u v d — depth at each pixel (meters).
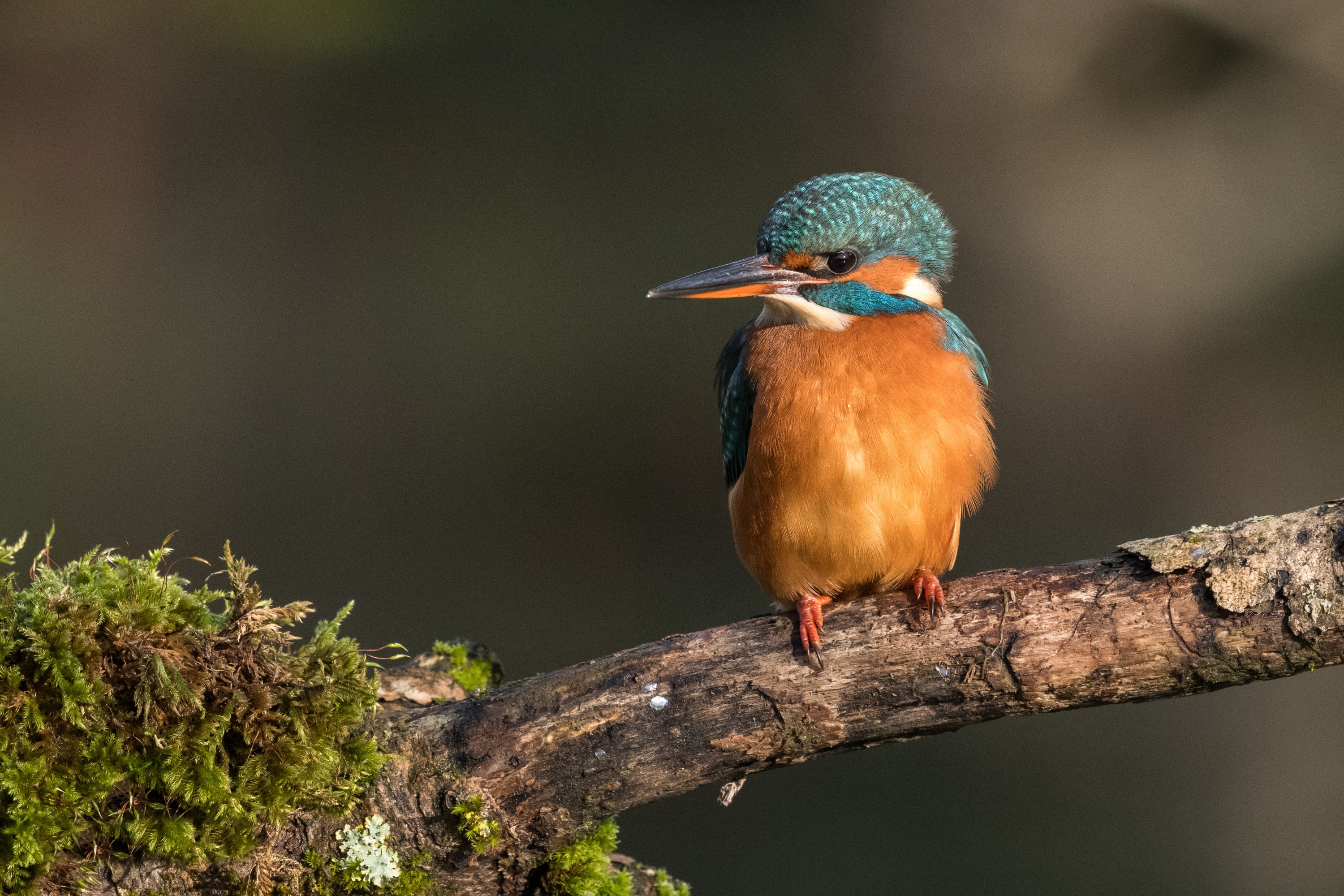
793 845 12.15
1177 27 17.19
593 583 15.23
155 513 15.52
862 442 5.23
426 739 4.31
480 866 4.35
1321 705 13.31
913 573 5.45
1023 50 17.83
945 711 4.29
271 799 3.98
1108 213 17.14
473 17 19.50
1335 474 15.21
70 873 3.96
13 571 4.22
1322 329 16.02
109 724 3.87
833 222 5.64
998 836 12.25
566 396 16.55
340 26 19.17
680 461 16.08
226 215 18.77
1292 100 16.81
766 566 5.55
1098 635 4.14
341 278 18.03
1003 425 16.23
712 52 19.41
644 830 12.33
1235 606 4.02
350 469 16.19
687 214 18.09
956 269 17.22
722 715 4.30
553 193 18.58
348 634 14.45
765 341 5.65
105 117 18.77
